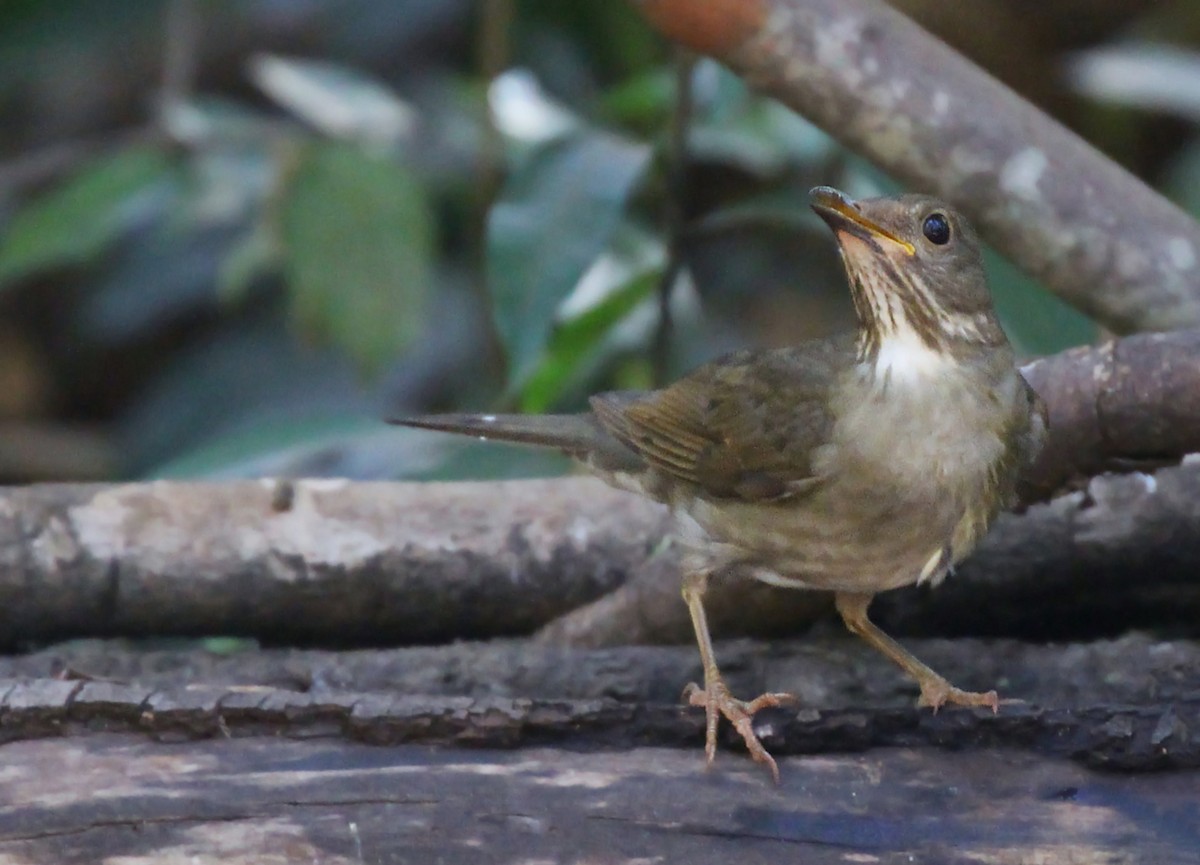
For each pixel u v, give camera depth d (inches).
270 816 298.4
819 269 634.8
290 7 694.5
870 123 410.6
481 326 585.0
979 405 347.9
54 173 667.4
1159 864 295.7
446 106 634.2
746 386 369.4
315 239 496.4
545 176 441.4
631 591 392.2
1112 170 422.9
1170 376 349.7
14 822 295.4
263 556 389.1
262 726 310.3
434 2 696.4
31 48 663.8
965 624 399.9
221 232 663.1
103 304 668.1
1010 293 449.1
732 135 531.2
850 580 363.9
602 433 398.9
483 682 357.7
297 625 397.7
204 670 358.9
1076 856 298.0
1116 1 674.2
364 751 308.8
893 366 350.0
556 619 401.1
